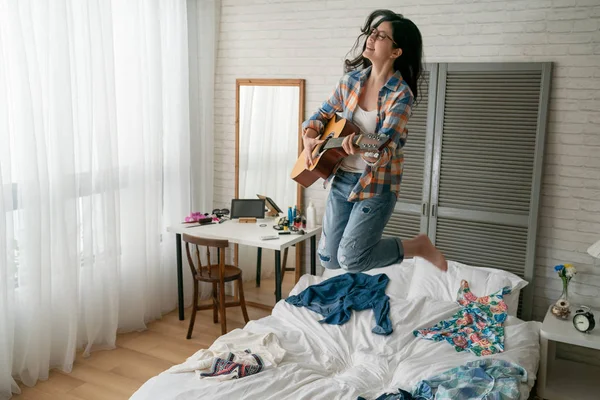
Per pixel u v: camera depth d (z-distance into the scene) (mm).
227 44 4996
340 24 4484
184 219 4828
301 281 4074
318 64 4621
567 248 3914
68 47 3584
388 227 4426
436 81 4113
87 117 3828
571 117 3805
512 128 3924
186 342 4270
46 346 3645
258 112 4902
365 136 2020
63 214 3664
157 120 4441
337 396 2656
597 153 3760
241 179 5055
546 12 3793
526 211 3939
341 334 3346
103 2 3879
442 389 2627
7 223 3424
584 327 3359
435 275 3908
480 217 4086
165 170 4691
